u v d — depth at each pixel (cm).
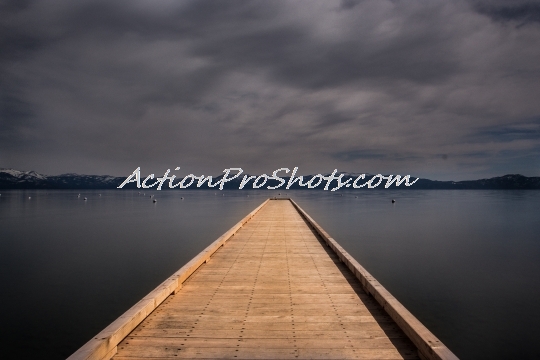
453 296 1068
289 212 1966
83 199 8100
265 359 321
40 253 1672
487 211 4422
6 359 705
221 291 527
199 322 405
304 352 334
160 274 1281
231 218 3369
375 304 468
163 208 4938
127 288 1121
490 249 1800
